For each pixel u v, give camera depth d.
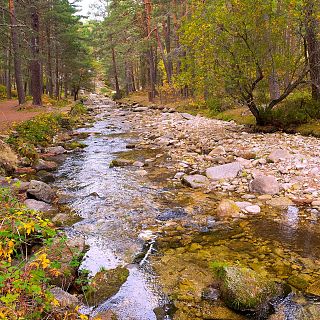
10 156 11.28
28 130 15.88
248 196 8.31
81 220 7.24
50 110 26.44
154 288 4.83
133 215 7.49
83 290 4.60
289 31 14.75
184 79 16.39
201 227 6.82
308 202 7.75
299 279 4.96
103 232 6.67
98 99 56.59
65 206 8.06
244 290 4.41
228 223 6.96
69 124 21.25
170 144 14.86
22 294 3.37
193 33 14.68
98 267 5.43
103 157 13.15
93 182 9.94
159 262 5.55
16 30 21.50
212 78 15.04
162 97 36.88
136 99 43.34
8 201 5.31
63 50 44.88
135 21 35.09
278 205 7.72
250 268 5.26
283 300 4.49
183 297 4.63
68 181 10.12
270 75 15.87
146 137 16.98
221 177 9.67
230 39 14.27
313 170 9.33
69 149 14.73
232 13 13.91
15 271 3.52
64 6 40.50
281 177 9.19
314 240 6.14
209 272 5.20
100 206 8.04
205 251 5.87
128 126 21.47
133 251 5.93
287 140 12.95
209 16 14.35
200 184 9.25
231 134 15.34
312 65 14.54
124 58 43.38
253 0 13.59
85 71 52.50
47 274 4.41
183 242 6.23
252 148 12.25
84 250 5.83
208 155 12.20
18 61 28.45
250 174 9.64
